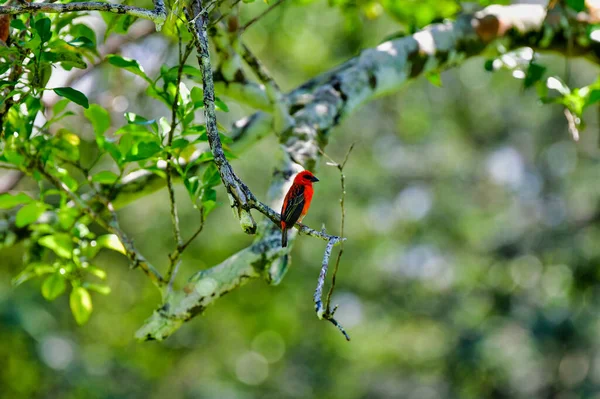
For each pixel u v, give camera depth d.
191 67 5.07
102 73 10.10
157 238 15.81
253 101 6.32
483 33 7.39
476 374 21.05
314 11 14.59
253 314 16.22
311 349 20.72
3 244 6.84
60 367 14.13
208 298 5.47
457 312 21.59
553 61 18.09
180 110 5.17
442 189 21.88
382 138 21.08
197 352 17.11
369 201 20.27
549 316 20.70
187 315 5.46
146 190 6.77
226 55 6.23
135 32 9.48
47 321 14.52
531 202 22.31
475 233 21.81
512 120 21.69
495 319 21.23
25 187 12.58
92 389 14.45
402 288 21.97
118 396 15.22
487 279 21.53
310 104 6.43
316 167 6.13
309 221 18.59
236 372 18.72
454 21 7.45
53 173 5.99
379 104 20.27
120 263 15.82
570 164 21.88
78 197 5.93
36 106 5.29
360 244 20.22
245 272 5.50
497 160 22.25
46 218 6.88
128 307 15.84
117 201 6.78
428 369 21.28
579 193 21.34
